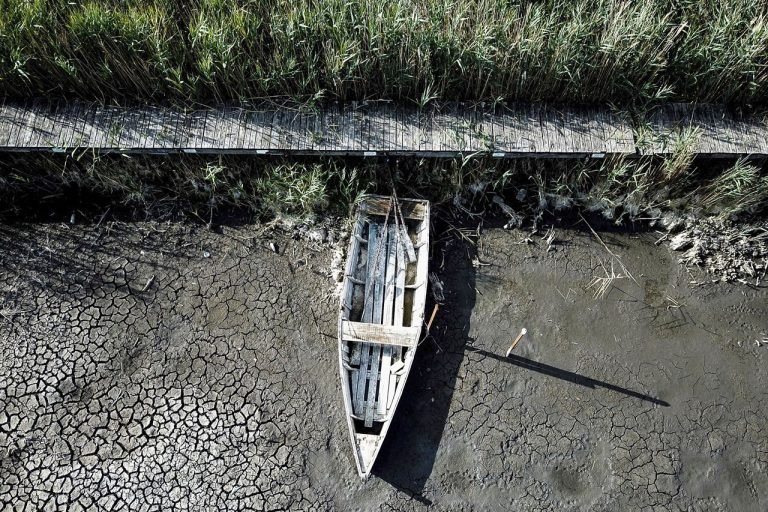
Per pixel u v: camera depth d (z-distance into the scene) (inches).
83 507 226.2
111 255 275.3
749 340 265.0
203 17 270.8
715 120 281.0
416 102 271.4
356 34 269.1
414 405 247.4
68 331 257.3
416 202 278.1
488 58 260.8
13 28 257.1
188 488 230.5
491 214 290.4
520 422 245.6
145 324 260.5
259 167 281.4
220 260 276.1
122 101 277.6
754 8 280.5
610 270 278.7
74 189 291.1
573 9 281.0
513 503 232.1
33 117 271.9
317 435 241.3
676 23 284.2
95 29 253.3
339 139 270.8
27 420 239.8
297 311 265.7
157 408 243.9
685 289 275.3
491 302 269.6
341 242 278.8
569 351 260.1
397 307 258.8
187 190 289.1
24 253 274.4
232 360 254.5
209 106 276.1
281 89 274.2
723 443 243.6
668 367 257.9
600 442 242.8
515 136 273.3
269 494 230.8
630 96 281.9
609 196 286.5
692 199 286.2
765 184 271.6
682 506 233.0
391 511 229.5
